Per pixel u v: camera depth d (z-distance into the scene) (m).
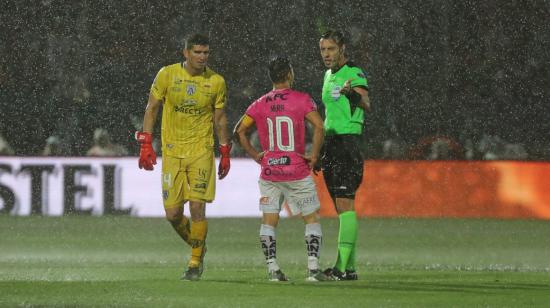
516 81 81.44
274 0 80.25
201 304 24.03
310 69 79.75
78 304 24.06
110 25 79.94
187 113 30.34
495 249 49.59
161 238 54.41
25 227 60.41
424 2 80.88
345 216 31.34
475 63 81.06
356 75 31.62
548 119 81.00
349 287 27.72
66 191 70.06
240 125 30.59
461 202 70.38
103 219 66.75
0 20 79.44
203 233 30.47
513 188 70.25
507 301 24.86
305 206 30.02
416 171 70.56
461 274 33.53
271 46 80.12
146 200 70.12
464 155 80.00
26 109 79.12
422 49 80.94
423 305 23.98
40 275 35.00
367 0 80.62
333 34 31.72
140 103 79.50
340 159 31.53
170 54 80.19
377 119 80.50
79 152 78.88
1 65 79.44
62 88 79.38
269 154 30.08
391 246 50.84
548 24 80.81
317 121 29.81
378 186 70.50
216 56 80.19
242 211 70.69
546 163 70.06
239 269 37.50
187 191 30.92
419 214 70.38
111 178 70.31
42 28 79.69
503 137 81.06
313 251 30.02
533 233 58.50
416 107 80.75
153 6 80.06
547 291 27.17
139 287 27.42
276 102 30.03
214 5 80.25
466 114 81.06
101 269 37.41
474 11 80.94
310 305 23.91
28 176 70.06
